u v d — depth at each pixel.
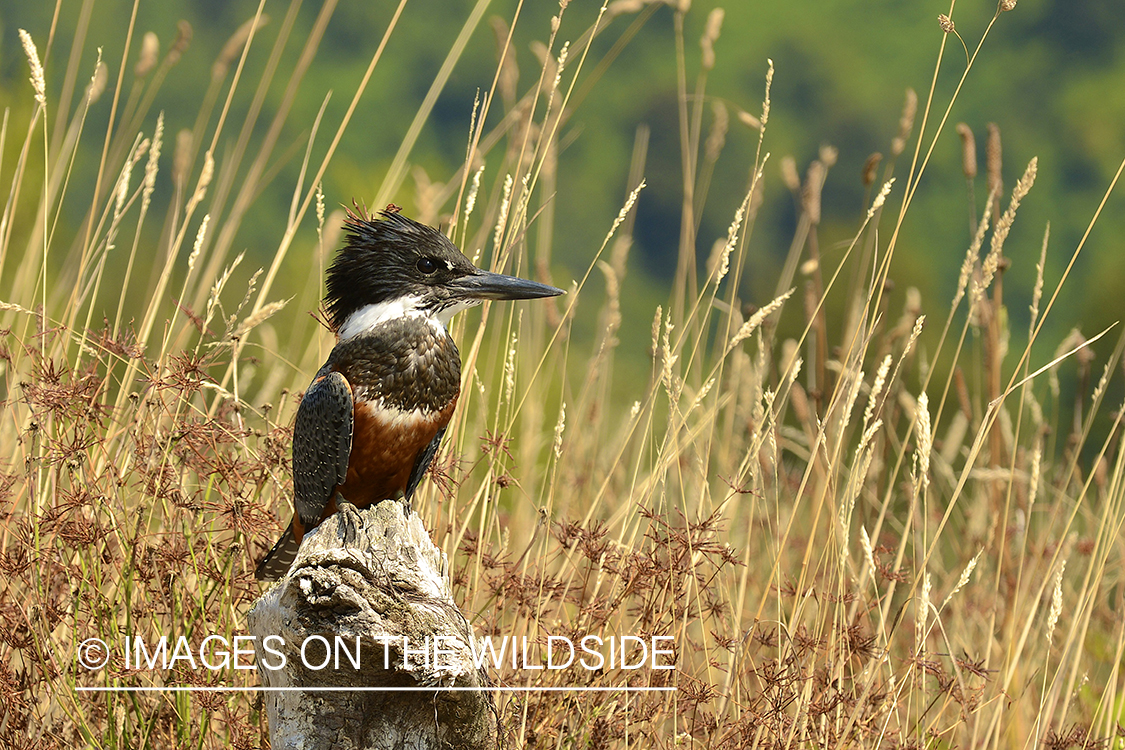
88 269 9.93
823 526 10.38
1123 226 76.06
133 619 8.02
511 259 9.84
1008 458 10.91
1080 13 91.25
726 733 7.86
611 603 8.04
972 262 8.95
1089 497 12.75
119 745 7.55
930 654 8.27
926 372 9.28
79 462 7.57
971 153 9.67
